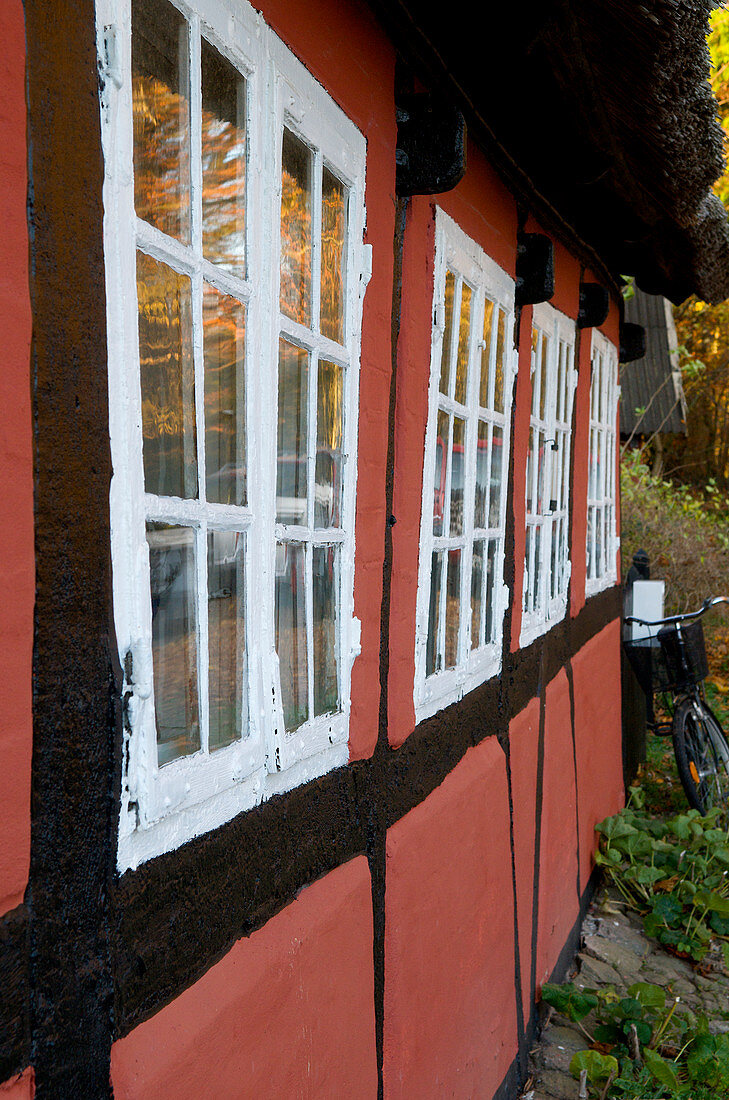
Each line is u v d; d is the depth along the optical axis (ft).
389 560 7.47
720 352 60.75
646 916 17.24
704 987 15.10
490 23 7.40
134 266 3.88
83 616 3.61
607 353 20.04
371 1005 6.86
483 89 8.95
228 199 4.91
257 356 5.12
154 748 4.06
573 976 15.49
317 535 6.14
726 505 45.83
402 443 7.61
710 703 29.17
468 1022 9.49
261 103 5.06
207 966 4.66
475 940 9.77
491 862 10.46
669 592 33.68
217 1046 4.52
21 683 3.25
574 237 14.10
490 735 10.91
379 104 6.86
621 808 21.52
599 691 19.01
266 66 5.08
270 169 5.16
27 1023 3.33
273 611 5.36
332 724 6.33
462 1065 9.29
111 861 3.82
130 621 3.93
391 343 7.34
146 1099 3.91
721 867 17.76
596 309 16.26
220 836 4.79
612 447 21.48
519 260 11.44
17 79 3.17
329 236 6.29
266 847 5.34
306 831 5.92
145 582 3.98
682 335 60.59
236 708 5.13
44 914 3.42
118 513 3.84
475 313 9.62
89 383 3.62
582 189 13.00
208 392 4.81
